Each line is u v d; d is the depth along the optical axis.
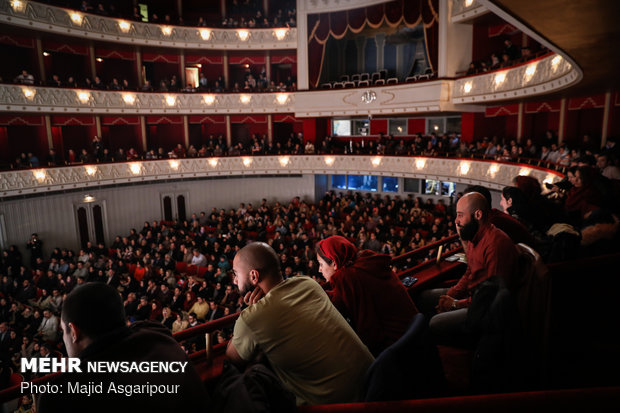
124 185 23.88
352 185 26.98
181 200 26.25
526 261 2.90
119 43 21.81
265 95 24.44
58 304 14.71
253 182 27.81
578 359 3.11
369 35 24.12
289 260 15.60
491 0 4.16
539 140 18.16
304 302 2.44
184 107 23.73
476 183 17.59
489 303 2.59
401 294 3.00
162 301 13.95
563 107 16.28
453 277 4.48
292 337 2.30
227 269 15.97
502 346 2.51
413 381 2.08
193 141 28.36
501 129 20.64
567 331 3.29
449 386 2.92
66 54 22.98
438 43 18.81
